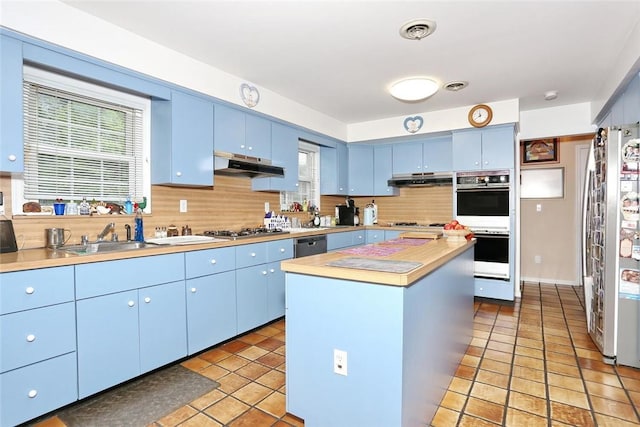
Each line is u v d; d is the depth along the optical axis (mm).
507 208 3906
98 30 2150
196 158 2807
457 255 2295
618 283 2383
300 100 3842
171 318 2322
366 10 2068
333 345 1601
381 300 1454
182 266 2393
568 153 4855
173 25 2240
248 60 2789
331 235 4055
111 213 2523
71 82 2301
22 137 1837
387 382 1447
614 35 2355
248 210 3736
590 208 2855
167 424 1762
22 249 2088
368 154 5090
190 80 2725
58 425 1737
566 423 1766
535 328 3166
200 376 2256
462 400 1989
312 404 1689
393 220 5234
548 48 2553
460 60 2777
